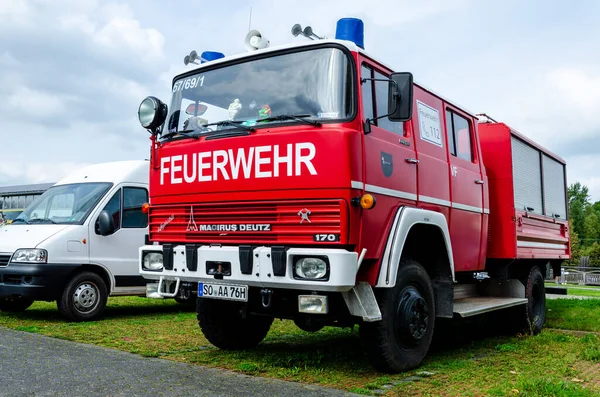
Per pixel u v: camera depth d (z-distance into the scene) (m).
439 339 8.35
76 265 9.34
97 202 9.90
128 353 6.42
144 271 6.22
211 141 5.78
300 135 5.25
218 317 6.68
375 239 5.41
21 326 8.38
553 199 10.66
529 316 8.72
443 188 6.80
